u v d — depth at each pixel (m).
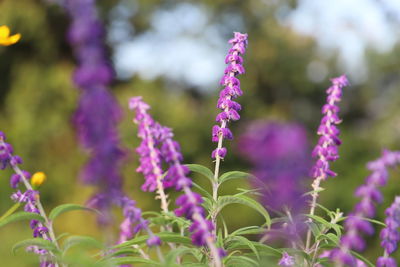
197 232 1.56
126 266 1.96
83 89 1.18
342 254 1.47
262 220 15.33
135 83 19.41
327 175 2.39
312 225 2.08
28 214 1.82
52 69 18.23
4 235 10.95
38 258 2.02
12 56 18.44
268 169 1.12
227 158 16.59
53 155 17.16
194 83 23.97
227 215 15.20
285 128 1.11
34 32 18.14
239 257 1.88
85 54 1.17
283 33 25.52
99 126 1.19
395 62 25.67
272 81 24.86
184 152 18.11
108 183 1.27
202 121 19.20
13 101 17.83
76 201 15.12
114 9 22.39
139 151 2.17
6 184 14.48
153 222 2.17
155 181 2.21
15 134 17.27
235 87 2.24
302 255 2.00
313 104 26.20
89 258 1.51
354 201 15.66
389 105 22.80
